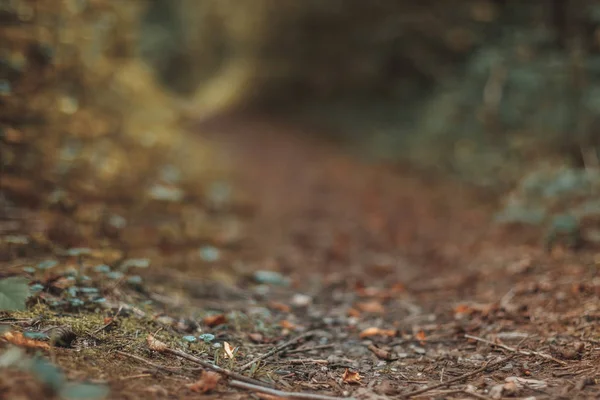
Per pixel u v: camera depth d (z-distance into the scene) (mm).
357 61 5590
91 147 2125
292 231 2727
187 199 2531
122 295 1684
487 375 1542
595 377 1512
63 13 2029
